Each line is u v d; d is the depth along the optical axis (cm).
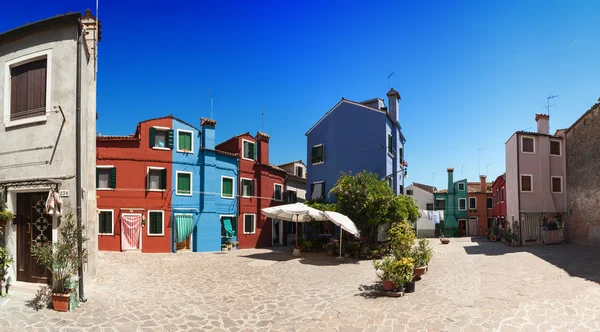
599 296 930
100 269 1380
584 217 2409
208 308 916
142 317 817
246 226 2753
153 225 2255
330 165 2850
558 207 2700
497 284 1159
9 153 976
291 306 944
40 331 695
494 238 3316
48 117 943
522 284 1146
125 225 2192
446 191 4803
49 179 908
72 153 913
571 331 706
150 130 2306
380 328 768
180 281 1233
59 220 909
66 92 934
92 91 1156
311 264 1677
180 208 2345
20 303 831
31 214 974
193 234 2388
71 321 756
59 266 812
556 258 1773
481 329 743
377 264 1092
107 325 751
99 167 2208
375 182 2158
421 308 898
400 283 1034
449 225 4678
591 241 2316
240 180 2730
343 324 799
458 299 975
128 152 2247
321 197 2812
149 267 1512
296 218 2070
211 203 2477
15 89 1000
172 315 847
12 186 943
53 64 952
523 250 2253
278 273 1430
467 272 1413
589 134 2339
